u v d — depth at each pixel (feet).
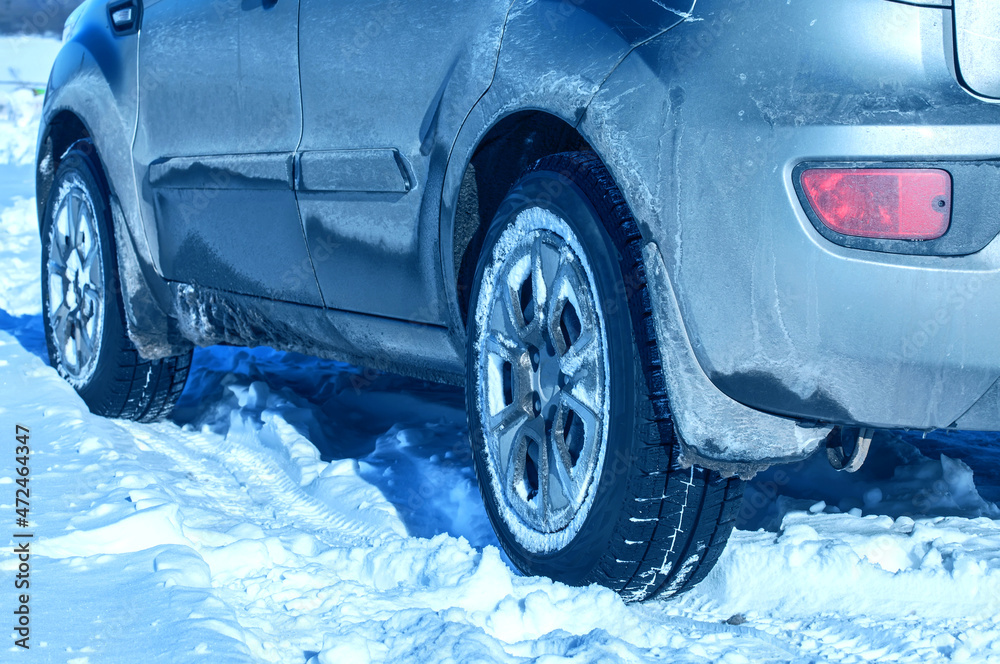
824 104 6.56
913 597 7.83
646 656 6.89
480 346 8.75
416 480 11.00
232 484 11.80
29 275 24.79
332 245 10.18
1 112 51.31
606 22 7.54
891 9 6.53
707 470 7.45
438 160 8.80
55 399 13.50
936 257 6.54
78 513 8.89
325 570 8.13
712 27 6.92
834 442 7.43
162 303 13.24
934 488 9.97
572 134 8.67
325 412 14.24
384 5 9.48
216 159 11.59
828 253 6.59
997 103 6.53
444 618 7.02
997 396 6.77
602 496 7.52
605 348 7.48
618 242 7.33
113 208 13.38
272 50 10.71
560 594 7.59
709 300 6.88
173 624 6.46
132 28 13.33
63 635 6.34
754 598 8.18
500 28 8.35
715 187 6.79
